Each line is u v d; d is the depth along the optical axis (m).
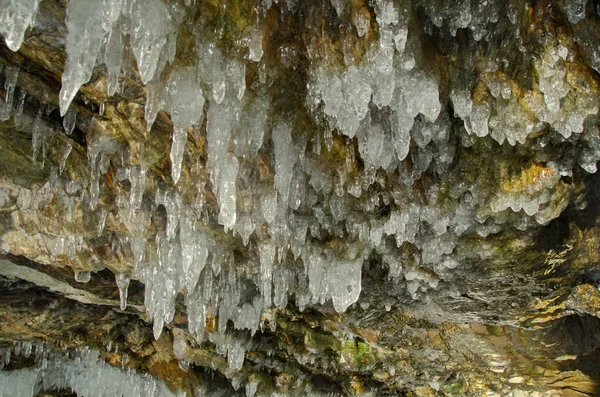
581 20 2.83
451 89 3.19
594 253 4.31
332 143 3.57
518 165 3.62
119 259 4.61
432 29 3.00
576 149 3.44
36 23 2.76
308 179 3.97
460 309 5.62
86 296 5.77
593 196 3.87
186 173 3.74
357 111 3.02
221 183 3.36
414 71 2.98
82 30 2.40
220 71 2.92
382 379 7.14
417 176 3.84
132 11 2.55
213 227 4.35
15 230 4.35
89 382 7.61
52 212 4.16
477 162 3.68
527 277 4.74
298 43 3.01
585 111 3.06
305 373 7.25
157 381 7.66
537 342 5.92
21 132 3.66
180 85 2.92
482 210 3.95
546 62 2.95
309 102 3.28
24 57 3.07
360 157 3.76
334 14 2.88
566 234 4.23
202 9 2.73
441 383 7.10
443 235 4.39
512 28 2.92
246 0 2.77
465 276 4.89
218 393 7.50
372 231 4.34
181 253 4.47
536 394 6.88
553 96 3.01
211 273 4.89
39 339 6.55
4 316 5.96
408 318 6.05
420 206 4.04
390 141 3.49
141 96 3.17
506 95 3.12
